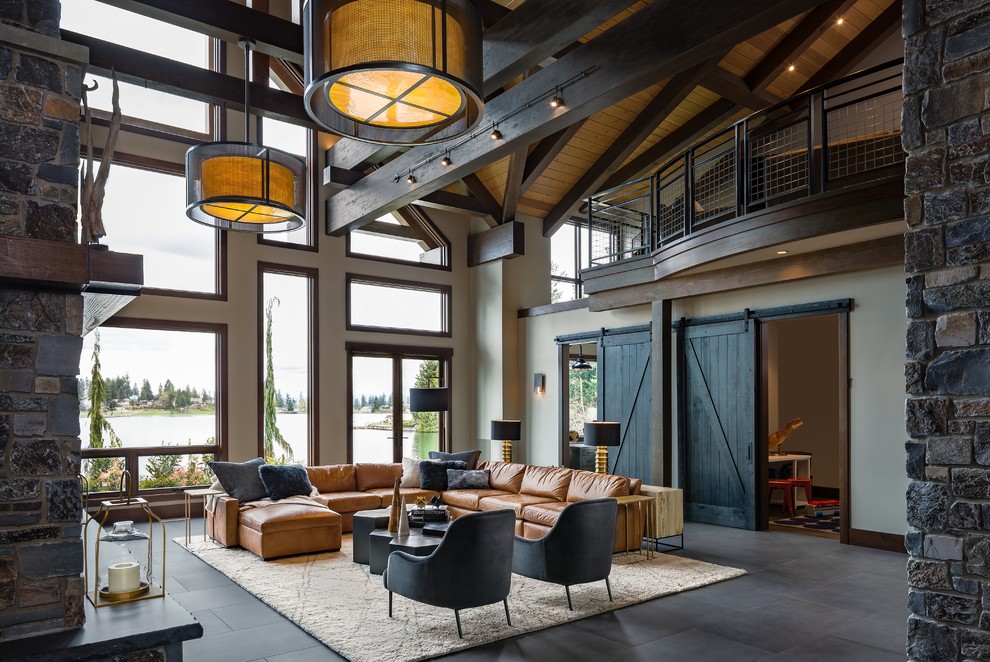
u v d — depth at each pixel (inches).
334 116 149.5
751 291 323.6
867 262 270.1
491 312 450.0
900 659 155.7
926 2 109.1
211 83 276.8
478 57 135.0
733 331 328.2
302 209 220.1
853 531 279.3
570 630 174.2
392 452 426.6
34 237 119.3
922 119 109.0
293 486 295.3
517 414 446.0
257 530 253.3
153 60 263.3
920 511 107.1
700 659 155.5
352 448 406.9
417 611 187.3
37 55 121.7
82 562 121.0
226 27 233.0
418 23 124.1
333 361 402.0
